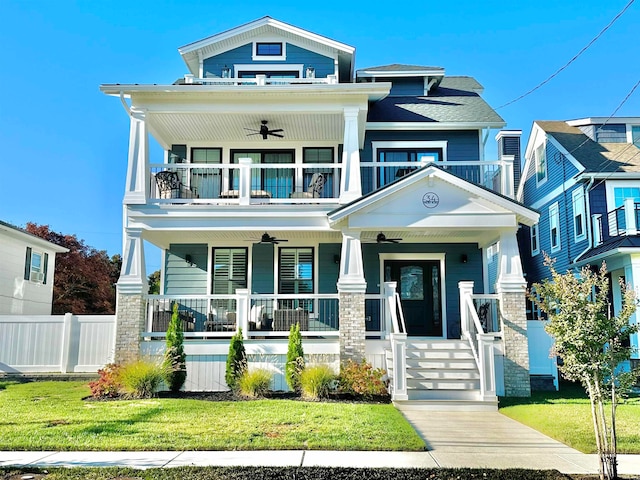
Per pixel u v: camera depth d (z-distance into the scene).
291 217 13.44
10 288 20.91
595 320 6.19
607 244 17.56
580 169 19.34
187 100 13.65
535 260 24.59
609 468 5.96
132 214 13.30
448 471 6.18
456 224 12.71
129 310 12.80
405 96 18.19
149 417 8.92
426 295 15.87
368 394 11.28
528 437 8.24
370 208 12.73
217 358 12.67
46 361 14.57
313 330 15.41
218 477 5.83
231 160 16.31
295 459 6.72
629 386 6.36
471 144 16.42
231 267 15.98
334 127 15.12
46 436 7.61
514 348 12.39
